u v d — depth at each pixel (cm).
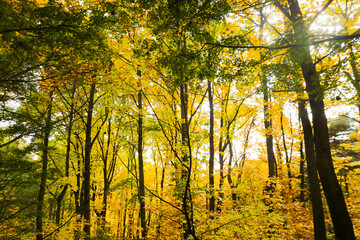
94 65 509
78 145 1227
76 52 421
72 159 1104
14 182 608
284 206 684
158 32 369
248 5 431
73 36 380
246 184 754
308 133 562
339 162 847
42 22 344
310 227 638
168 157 605
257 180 834
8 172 588
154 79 713
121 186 930
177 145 550
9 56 417
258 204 545
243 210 517
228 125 950
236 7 426
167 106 815
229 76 431
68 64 461
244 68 430
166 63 397
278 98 738
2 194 621
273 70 466
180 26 353
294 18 509
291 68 458
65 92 838
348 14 607
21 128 577
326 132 440
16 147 672
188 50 395
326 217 803
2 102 517
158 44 400
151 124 912
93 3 431
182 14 319
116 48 636
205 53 389
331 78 356
